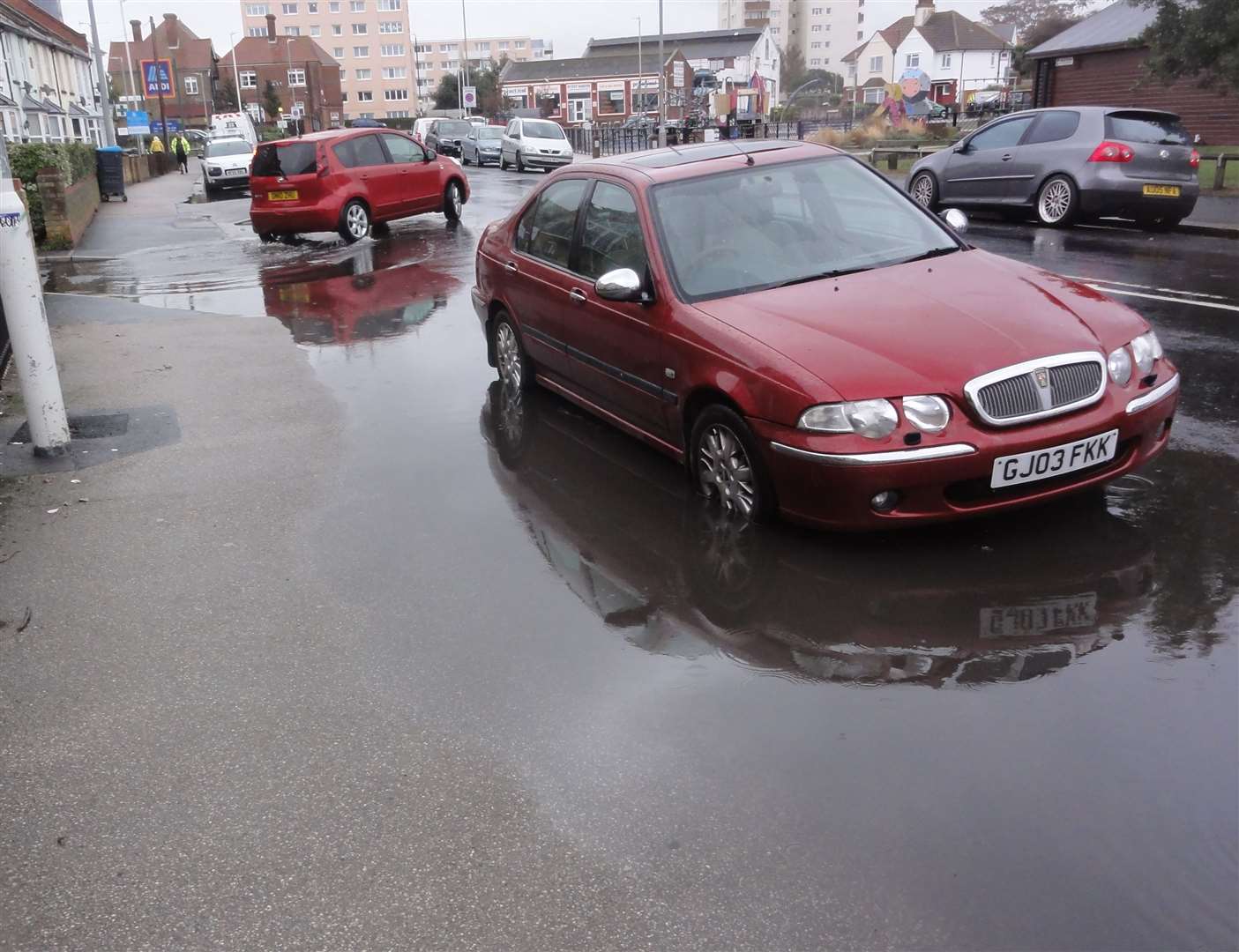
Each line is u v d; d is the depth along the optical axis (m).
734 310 4.92
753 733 3.31
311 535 5.03
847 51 158.50
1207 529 4.61
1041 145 14.75
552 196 6.68
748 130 43.03
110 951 2.59
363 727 3.46
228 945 2.59
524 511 5.20
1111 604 4.00
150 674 3.86
